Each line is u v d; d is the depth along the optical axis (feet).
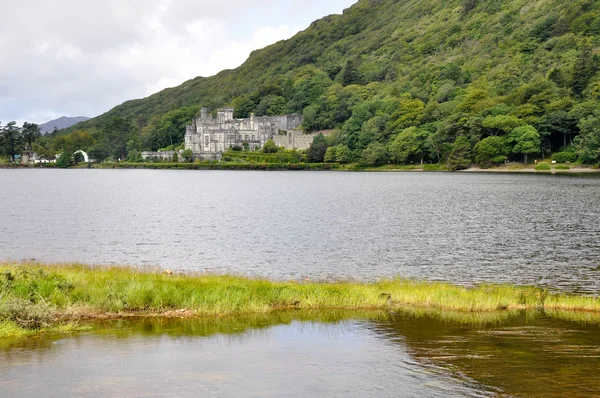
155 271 144.05
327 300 115.85
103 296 107.55
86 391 68.59
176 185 641.40
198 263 184.34
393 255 194.90
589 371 77.41
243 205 387.96
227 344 89.20
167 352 84.69
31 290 107.24
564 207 333.83
